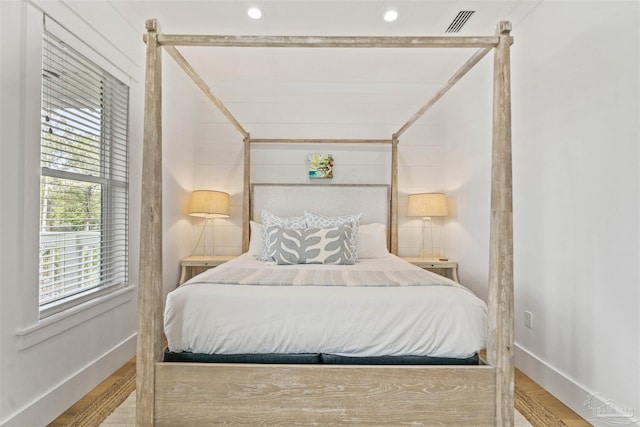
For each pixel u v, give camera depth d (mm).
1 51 1557
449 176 3828
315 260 2699
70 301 2025
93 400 2033
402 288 1804
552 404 2041
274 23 2750
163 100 3139
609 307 1762
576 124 1985
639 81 1610
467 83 3422
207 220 3916
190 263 3480
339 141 3736
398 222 3973
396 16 2648
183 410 1564
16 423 1611
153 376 1564
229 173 3947
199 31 2850
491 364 1594
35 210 1731
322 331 1653
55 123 1950
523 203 2471
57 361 1875
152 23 1584
